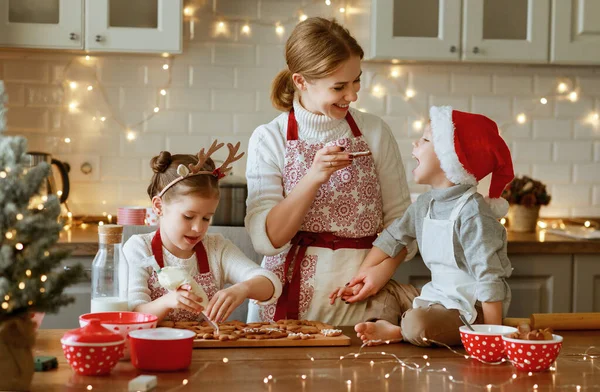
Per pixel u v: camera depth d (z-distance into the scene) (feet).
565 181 12.76
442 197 6.64
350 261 7.45
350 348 5.77
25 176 4.43
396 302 7.34
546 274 10.75
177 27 10.81
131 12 10.77
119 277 5.73
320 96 7.24
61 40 10.61
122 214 10.61
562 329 6.42
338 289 7.10
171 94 11.98
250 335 5.83
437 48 11.21
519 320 6.45
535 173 12.73
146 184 12.00
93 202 11.91
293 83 7.68
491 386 4.71
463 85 12.50
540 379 4.93
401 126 12.42
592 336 6.22
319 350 5.66
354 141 7.58
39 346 5.61
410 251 7.36
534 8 11.38
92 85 11.82
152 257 6.85
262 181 7.52
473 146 6.57
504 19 11.36
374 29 11.13
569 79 12.70
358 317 7.31
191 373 4.94
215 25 11.98
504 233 6.42
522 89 12.62
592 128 12.75
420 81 12.42
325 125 7.49
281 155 7.57
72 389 4.55
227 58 12.03
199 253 7.03
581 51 11.48
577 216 12.79
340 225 7.46
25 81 11.69
